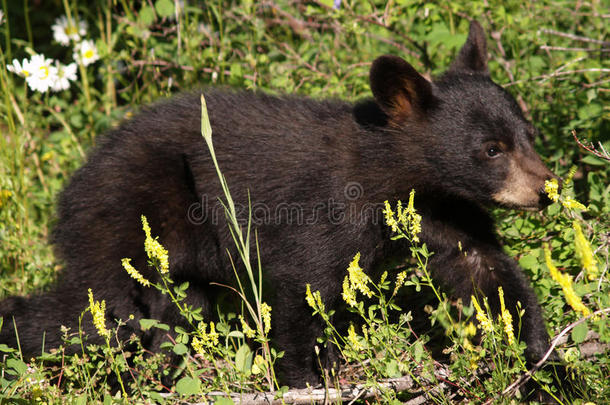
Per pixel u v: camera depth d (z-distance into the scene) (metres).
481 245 9.16
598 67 11.61
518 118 8.73
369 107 9.26
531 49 12.55
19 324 9.22
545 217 10.00
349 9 12.95
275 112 9.35
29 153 13.10
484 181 8.73
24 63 12.38
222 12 14.21
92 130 13.61
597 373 7.57
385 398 7.41
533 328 8.48
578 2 13.12
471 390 7.63
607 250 8.90
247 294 9.72
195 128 9.30
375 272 9.49
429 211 9.16
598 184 9.83
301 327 8.88
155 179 9.09
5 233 11.34
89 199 9.09
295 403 7.75
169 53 13.95
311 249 8.76
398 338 8.06
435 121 8.81
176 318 9.38
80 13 17.08
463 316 9.16
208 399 7.71
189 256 9.30
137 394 7.84
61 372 8.18
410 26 13.93
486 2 12.97
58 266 10.59
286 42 14.27
